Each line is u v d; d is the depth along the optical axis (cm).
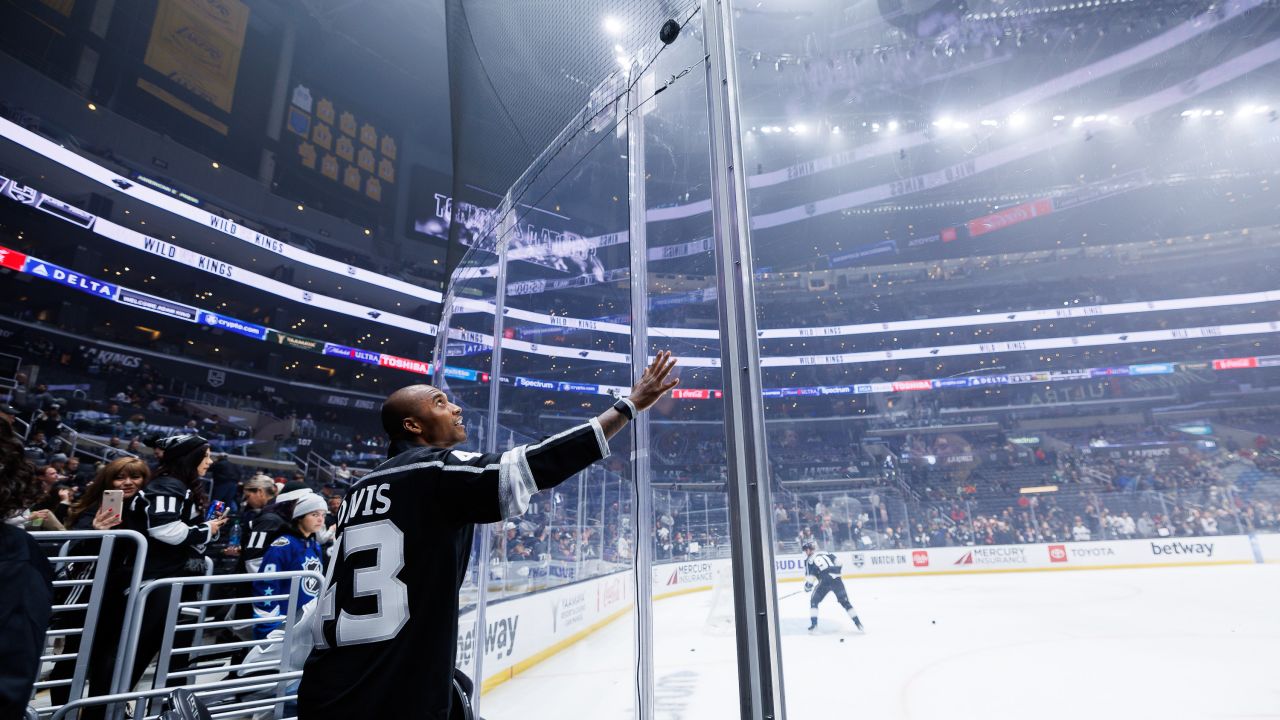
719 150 171
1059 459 2450
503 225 316
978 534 1633
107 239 1938
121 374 1864
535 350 312
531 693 497
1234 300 2875
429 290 2617
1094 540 1579
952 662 665
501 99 326
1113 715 477
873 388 3006
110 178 1783
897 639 801
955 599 1155
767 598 140
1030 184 3259
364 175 2716
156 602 325
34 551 107
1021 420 2823
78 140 1797
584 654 632
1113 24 2564
